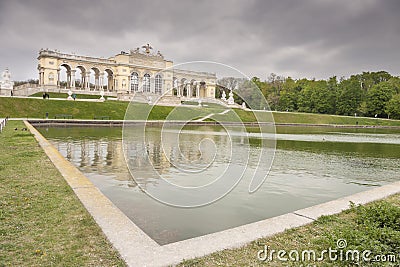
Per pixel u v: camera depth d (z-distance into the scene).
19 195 5.20
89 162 10.82
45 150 10.52
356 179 9.37
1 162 8.16
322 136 28.81
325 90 73.62
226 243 3.49
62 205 4.70
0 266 2.93
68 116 38.47
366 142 23.31
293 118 55.09
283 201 6.78
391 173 10.43
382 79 92.94
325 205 5.00
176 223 5.21
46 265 2.97
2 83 50.38
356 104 72.50
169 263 3.01
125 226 3.88
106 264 3.01
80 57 66.62
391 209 4.27
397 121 64.44
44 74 62.66
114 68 70.81
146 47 66.44
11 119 32.19
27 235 3.63
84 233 3.69
